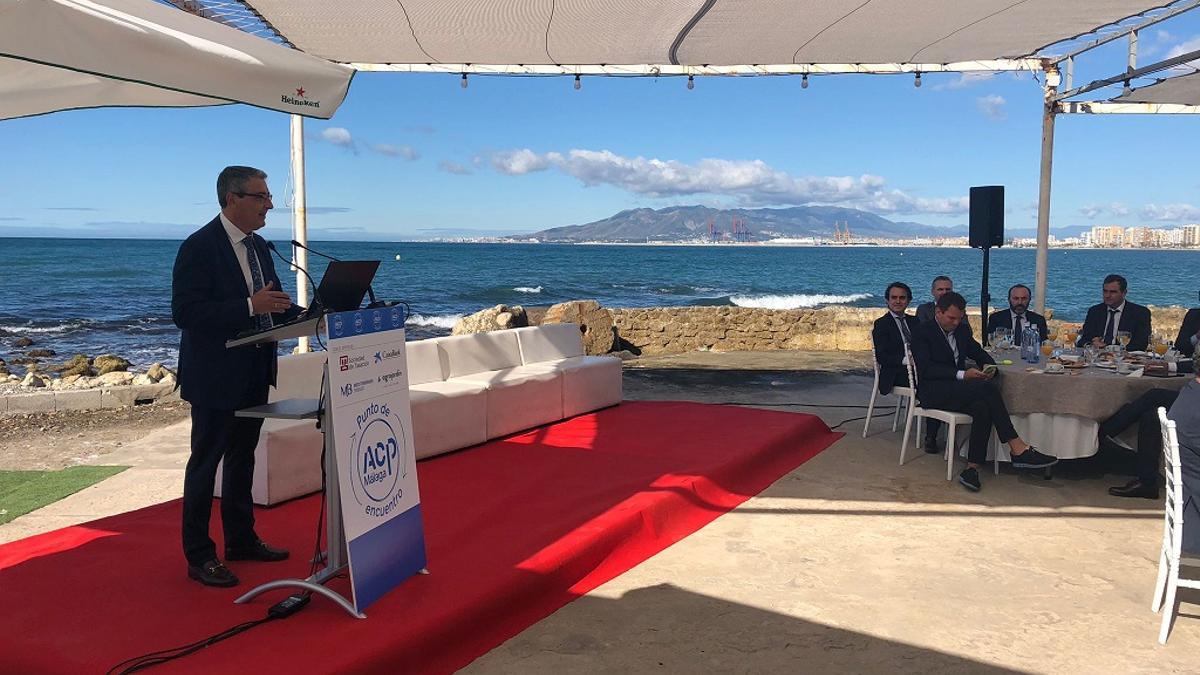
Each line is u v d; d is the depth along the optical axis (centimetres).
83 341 1869
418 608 307
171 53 266
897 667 296
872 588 370
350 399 301
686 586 373
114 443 656
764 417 707
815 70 805
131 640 278
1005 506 496
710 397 861
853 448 646
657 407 765
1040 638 321
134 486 515
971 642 317
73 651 269
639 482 488
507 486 485
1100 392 514
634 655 305
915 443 662
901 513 482
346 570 337
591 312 1251
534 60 777
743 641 317
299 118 777
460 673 291
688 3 580
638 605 351
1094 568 396
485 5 584
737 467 544
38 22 230
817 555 413
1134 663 301
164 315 2423
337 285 297
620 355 1243
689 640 318
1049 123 866
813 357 1203
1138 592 368
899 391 641
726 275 5325
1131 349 720
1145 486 512
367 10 597
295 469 458
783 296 3338
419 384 599
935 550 420
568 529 400
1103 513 484
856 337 1295
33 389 1034
